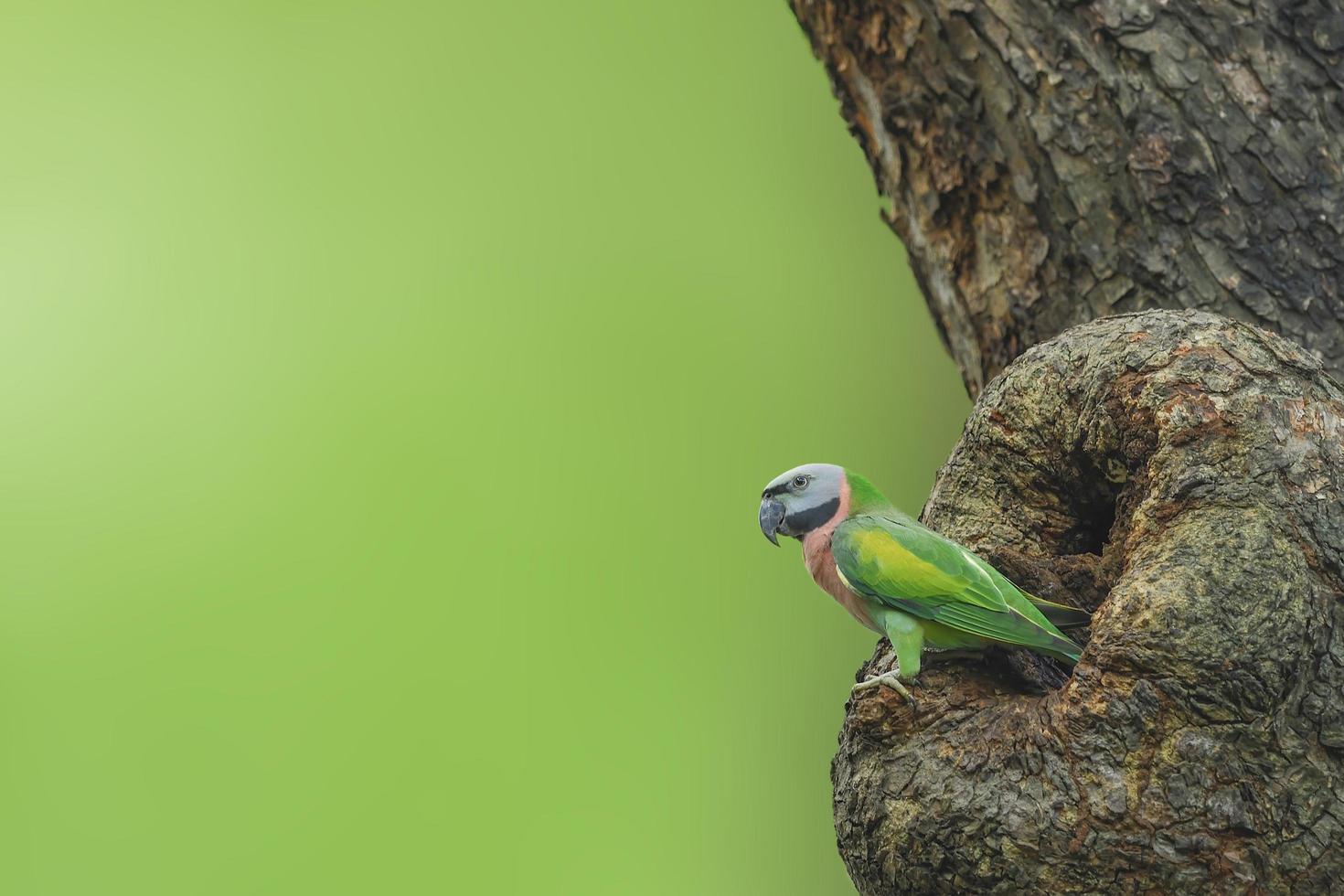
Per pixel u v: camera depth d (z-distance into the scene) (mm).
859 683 7184
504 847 16938
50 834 17266
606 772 17422
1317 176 7496
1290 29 7578
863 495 8234
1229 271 7555
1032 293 8109
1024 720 6371
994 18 7906
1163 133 7648
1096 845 5980
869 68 8414
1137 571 6312
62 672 18219
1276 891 5812
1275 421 6414
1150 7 7691
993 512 7637
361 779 17625
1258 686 5922
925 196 8438
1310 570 6133
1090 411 7055
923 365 17328
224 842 17359
